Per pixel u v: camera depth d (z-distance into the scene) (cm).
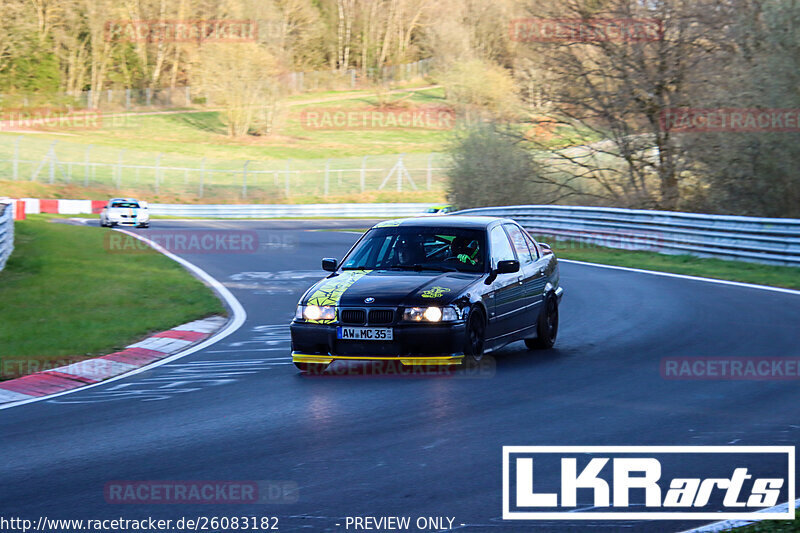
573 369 1789
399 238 1970
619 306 2745
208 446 1252
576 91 6300
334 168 14350
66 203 10738
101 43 19825
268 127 17150
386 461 1156
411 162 14762
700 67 5653
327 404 1509
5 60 19088
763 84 4925
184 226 8500
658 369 1769
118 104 19575
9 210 4178
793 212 5122
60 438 1329
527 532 902
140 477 1109
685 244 4553
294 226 8650
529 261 2078
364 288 1755
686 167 5759
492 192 7288
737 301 2802
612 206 6450
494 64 11656
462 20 17525
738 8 5356
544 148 6944
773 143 4903
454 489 1039
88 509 991
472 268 1883
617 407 1450
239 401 1555
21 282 3278
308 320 1742
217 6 19350
